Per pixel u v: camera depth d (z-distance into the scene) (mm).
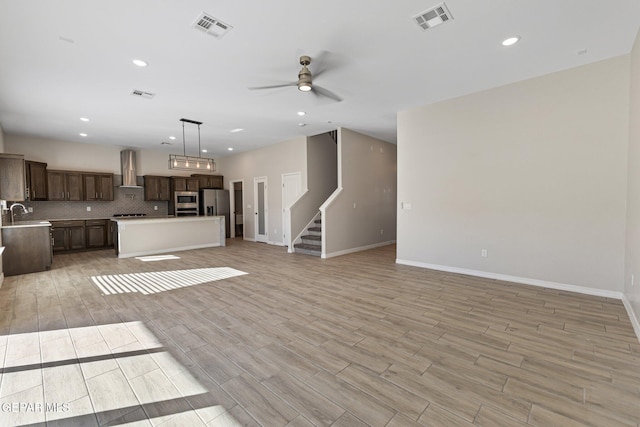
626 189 3230
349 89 4129
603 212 3385
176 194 8703
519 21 2562
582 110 3467
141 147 8242
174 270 4996
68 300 3465
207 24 2570
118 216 7895
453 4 2332
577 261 3578
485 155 4230
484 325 2688
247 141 7699
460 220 4535
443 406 1645
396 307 3160
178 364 2086
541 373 1950
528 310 3031
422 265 5047
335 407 1644
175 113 5105
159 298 3521
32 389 1810
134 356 2199
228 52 3059
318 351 2256
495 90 4102
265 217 8406
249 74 3582
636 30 2711
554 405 1645
